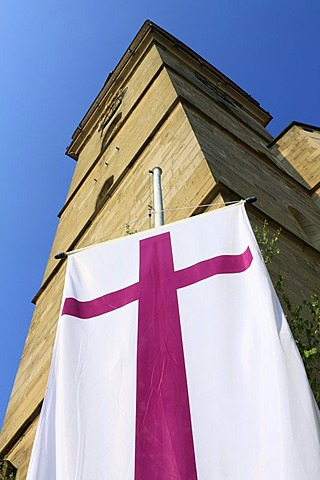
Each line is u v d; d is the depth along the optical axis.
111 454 4.26
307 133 21.42
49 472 4.30
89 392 4.79
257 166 15.38
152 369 4.79
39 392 12.25
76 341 5.31
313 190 17.72
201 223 6.26
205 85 24.34
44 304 16.44
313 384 5.96
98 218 16.23
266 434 3.90
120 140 19.94
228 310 5.03
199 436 4.15
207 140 13.71
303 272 9.98
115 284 5.88
